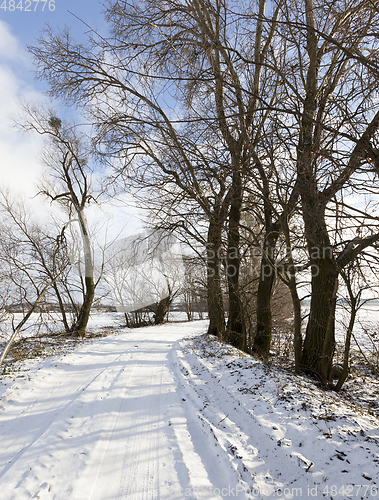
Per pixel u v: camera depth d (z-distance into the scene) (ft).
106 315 118.42
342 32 14.52
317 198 15.26
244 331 36.35
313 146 15.21
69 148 48.88
